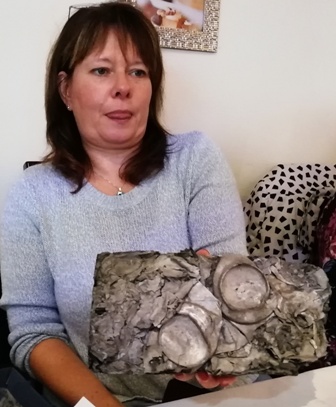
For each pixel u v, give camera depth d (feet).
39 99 4.52
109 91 3.03
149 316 2.26
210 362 2.20
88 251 3.05
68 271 3.04
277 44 5.27
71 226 3.07
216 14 4.89
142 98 3.13
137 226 3.13
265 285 2.35
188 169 3.32
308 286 2.38
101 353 2.23
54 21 4.39
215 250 3.16
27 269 3.11
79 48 3.04
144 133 3.29
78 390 2.68
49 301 3.18
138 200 3.16
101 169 3.26
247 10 5.04
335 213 4.45
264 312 2.29
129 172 3.19
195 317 2.25
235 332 2.25
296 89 5.51
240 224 3.29
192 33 4.83
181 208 3.26
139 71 3.16
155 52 3.21
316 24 5.37
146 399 3.08
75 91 3.13
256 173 5.63
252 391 2.42
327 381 2.50
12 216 3.15
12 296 3.12
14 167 4.62
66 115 3.32
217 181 3.31
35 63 4.43
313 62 5.49
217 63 5.08
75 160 3.21
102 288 2.33
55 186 3.15
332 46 5.51
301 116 5.62
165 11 4.67
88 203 3.11
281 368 2.22
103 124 3.09
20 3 4.25
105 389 2.70
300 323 2.30
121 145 3.17
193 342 2.21
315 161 5.86
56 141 3.31
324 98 5.66
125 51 3.05
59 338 3.05
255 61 5.24
